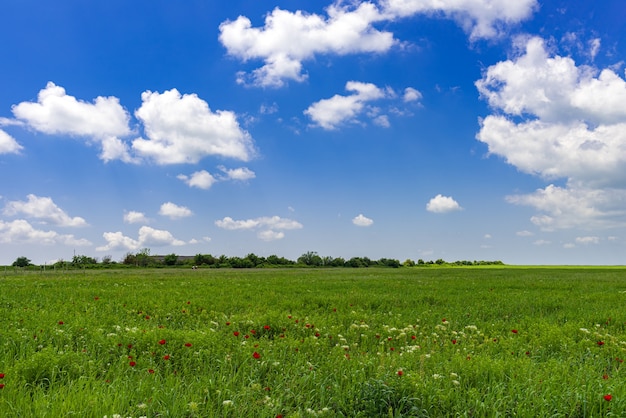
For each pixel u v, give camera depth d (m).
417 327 11.45
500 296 19.95
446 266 122.31
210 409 5.30
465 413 5.26
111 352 7.80
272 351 8.09
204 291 21.25
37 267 65.38
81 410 4.86
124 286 24.47
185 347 7.86
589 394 5.74
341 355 7.90
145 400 5.44
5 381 5.71
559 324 12.65
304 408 5.64
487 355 8.12
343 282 30.81
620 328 12.17
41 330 9.27
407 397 5.62
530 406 5.53
